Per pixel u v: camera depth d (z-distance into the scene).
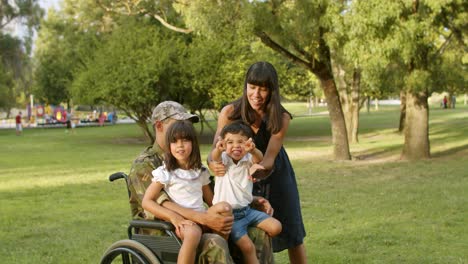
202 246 4.03
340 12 16.95
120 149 26.78
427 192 11.92
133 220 4.30
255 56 27.81
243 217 4.30
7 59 45.88
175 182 4.18
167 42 28.05
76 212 10.23
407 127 19.33
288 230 4.95
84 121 56.41
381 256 6.86
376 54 15.84
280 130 4.58
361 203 10.71
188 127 4.18
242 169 4.29
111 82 26.98
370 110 75.44
